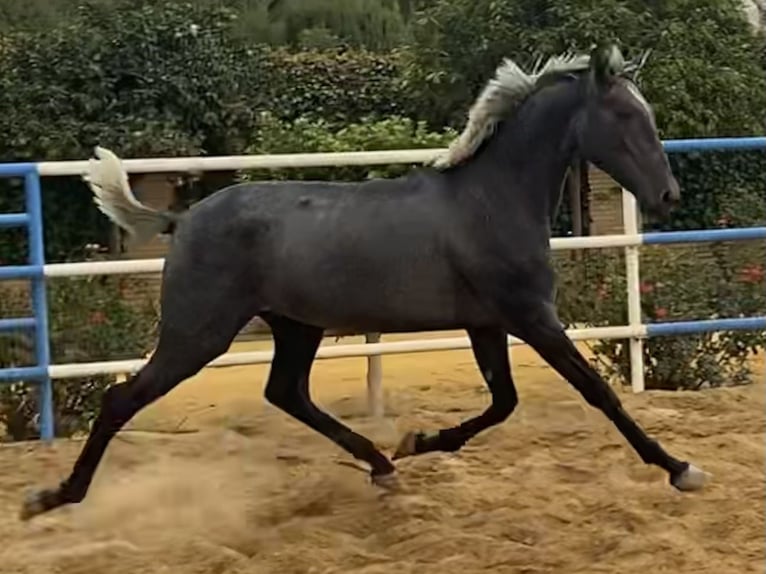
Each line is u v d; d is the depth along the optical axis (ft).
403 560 14.89
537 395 24.63
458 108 46.65
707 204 41.19
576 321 26.13
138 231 16.85
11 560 15.34
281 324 17.56
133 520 17.13
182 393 28.22
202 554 15.30
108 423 16.37
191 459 20.47
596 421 22.31
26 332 23.22
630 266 24.45
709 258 26.81
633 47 43.50
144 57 46.26
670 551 14.67
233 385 29.55
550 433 21.31
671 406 23.41
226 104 47.57
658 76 41.19
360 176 26.30
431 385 28.63
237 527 16.70
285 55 51.88
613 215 40.47
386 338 31.30
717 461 19.21
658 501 16.99
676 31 43.39
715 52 43.88
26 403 23.77
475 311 16.17
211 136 47.73
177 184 45.70
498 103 16.12
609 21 43.70
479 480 18.48
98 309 23.99
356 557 14.93
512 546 15.08
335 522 16.63
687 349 26.37
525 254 15.85
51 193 40.47
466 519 16.49
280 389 17.87
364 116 49.75
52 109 44.91
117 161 16.76
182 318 16.17
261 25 69.41
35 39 45.73
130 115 45.68
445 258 15.90
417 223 15.93
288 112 49.73
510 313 15.92
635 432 15.97
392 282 15.90
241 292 16.25
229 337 16.30
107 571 14.85
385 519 16.58
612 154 15.78
